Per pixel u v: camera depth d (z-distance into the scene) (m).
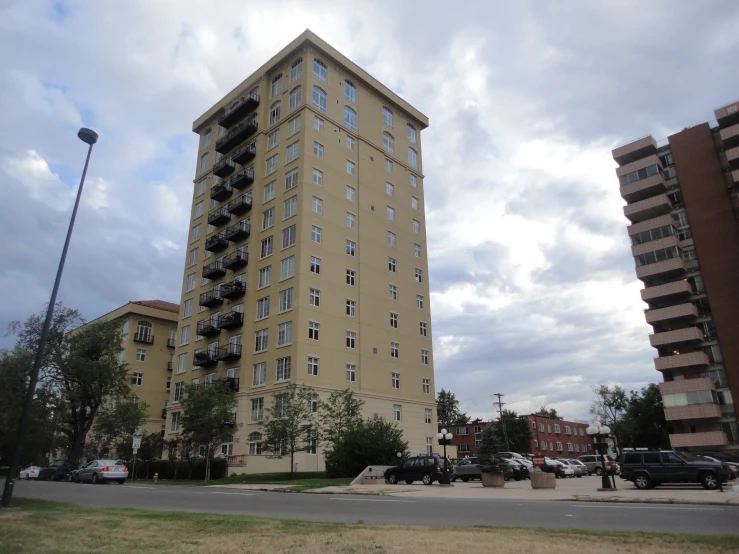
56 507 14.63
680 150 58.34
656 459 22.58
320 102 51.00
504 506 15.69
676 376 53.66
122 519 11.76
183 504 17.00
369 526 10.59
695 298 54.81
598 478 36.09
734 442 48.84
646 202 58.66
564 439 99.94
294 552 7.93
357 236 50.25
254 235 49.84
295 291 43.91
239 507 15.96
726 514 12.87
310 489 24.84
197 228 60.03
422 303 55.41
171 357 70.25
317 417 39.88
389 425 35.34
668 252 55.88
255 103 54.78
